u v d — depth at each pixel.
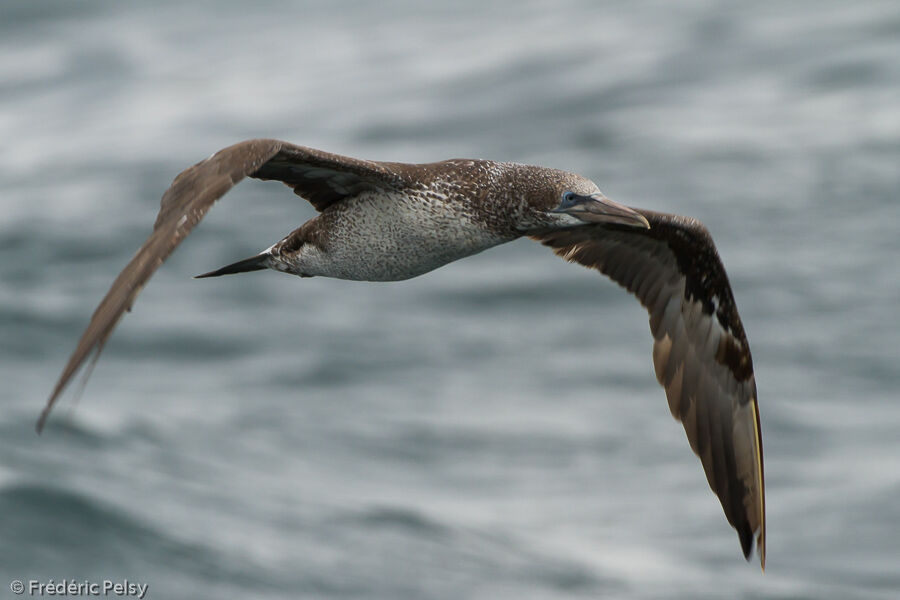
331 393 24.16
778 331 26.17
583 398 23.73
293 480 19.75
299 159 9.48
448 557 17.38
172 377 24.94
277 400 23.66
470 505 19.47
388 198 10.47
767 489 19.81
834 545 18.00
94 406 22.44
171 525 17.25
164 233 7.73
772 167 35.44
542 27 50.16
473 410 23.14
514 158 37.53
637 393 23.92
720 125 38.88
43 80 49.78
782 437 21.55
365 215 10.61
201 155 39.88
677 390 11.46
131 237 33.31
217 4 59.38
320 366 25.48
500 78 44.53
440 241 10.62
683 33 46.94
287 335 27.17
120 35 54.84
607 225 11.21
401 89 44.62
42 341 26.53
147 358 25.92
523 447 21.64
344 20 55.56
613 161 36.59
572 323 27.66
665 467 20.78
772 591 16.88
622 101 41.69
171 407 22.97
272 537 17.41
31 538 16.11
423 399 23.75
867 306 27.11
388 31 52.94
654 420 22.69
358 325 27.88
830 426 21.86
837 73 41.59
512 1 55.12
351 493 19.47
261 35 54.12
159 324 27.61
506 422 22.66
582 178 10.77
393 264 10.83
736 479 11.45
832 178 34.34
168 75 49.41
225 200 36.28
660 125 39.41
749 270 29.28
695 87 42.03
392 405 23.52
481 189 10.54
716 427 11.44
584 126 39.72
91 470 18.73
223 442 21.20
